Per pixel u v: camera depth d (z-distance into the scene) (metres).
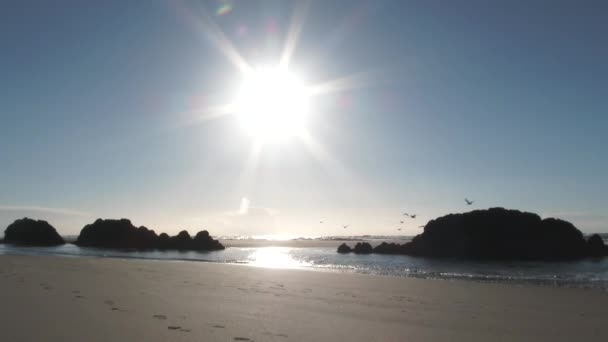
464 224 57.34
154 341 8.62
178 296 15.22
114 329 9.48
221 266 31.00
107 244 82.44
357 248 65.81
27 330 9.18
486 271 33.88
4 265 27.02
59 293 14.97
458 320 12.27
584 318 12.91
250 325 10.52
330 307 13.95
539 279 27.28
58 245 90.19
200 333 9.45
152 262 34.56
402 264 41.75
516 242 53.38
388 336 9.98
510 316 13.09
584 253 54.03
